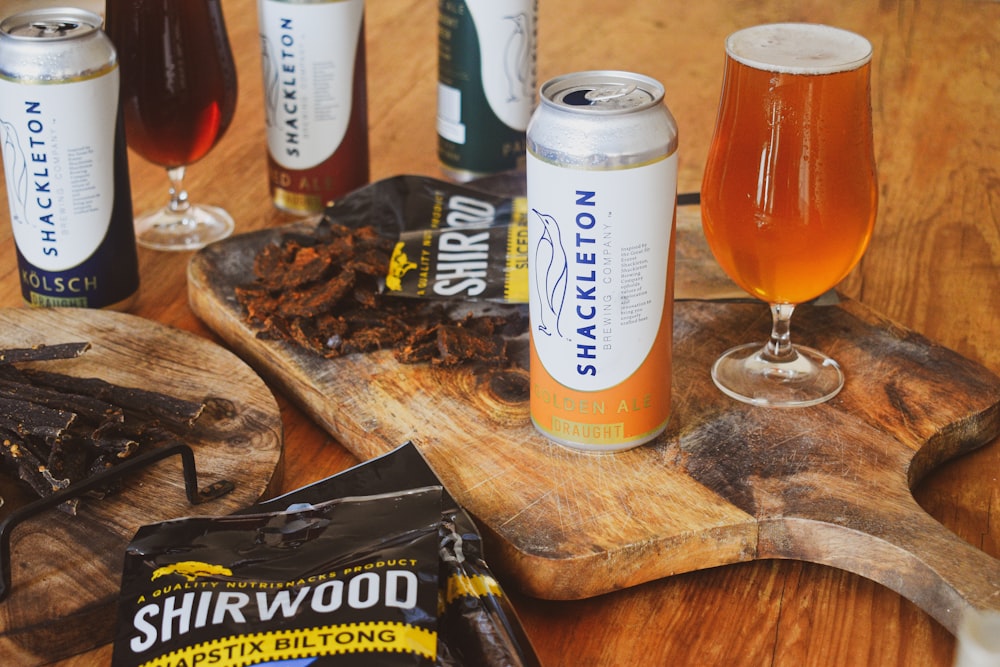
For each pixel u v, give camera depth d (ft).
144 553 2.30
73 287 3.36
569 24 5.37
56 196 3.22
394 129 4.61
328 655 2.04
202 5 3.57
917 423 2.85
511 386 3.04
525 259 3.44
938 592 2.33
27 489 2.68
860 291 3.59
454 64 4.04
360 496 2.44
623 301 2.57
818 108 2.55
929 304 3.52
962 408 2.91
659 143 2.45
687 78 4.88
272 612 2.12
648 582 2.53
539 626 2.41
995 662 1.65
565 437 2.74
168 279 3.69
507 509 2.56
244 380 3.05
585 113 2.41
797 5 5.56
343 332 3.20
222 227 3.93
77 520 2.55
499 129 4.11
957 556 2.36
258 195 4.17
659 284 2.59
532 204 2.56
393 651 2.04
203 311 3.44
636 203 2.47
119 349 3.17
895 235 3.90
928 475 2.86
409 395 3.00
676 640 2.36
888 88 4.87
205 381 3.04
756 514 2.52
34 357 2.95
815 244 2.68
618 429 2.71
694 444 2.79
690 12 5.50
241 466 2.73
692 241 3.68
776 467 2.70
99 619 2.33
